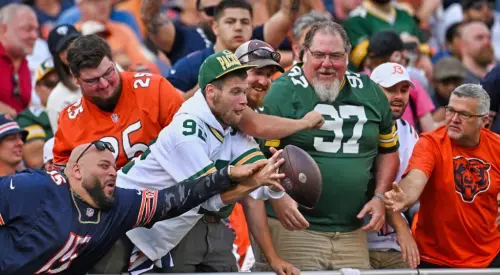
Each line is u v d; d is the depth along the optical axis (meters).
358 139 21.02
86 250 17.78
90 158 17.72
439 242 21.56
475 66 35.19
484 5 39.25
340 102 21.09
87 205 17.72
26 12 28.92
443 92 31.34
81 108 20.47
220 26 24.28
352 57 28.28
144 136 20.14
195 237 19.77
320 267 20.97
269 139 19.42
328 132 20.80
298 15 27.94
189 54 25.56
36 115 26.91
